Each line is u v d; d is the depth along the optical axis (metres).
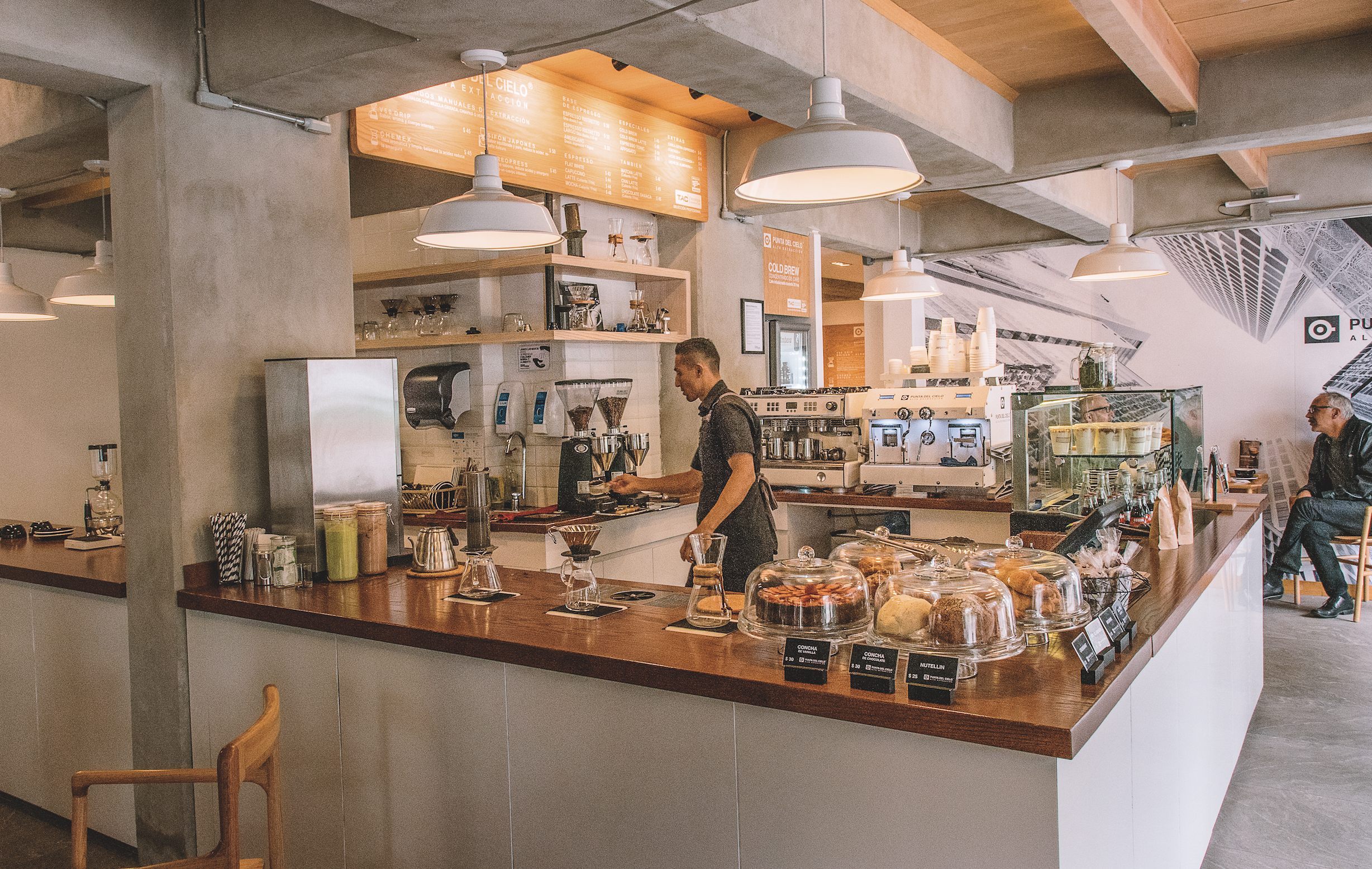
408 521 4.53
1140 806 2.13
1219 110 4.40
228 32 2.86
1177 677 2.55
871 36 3.64
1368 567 6.81
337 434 3.04
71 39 2.61
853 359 11.61
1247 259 7.23
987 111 4.61
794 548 5.50
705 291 5.46
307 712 2.66
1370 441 6.06
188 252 2.91
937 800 1.66
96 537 4.06
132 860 3.18
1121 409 3.54
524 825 2.24
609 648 2.10
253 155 3.10
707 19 2.78
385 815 2.51
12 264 5.75
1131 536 3.36
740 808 1.89
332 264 3.36
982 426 5.02
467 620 2.43
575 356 4.77
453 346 4.99
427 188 4.91
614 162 4.74
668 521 4.79
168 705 2.97
